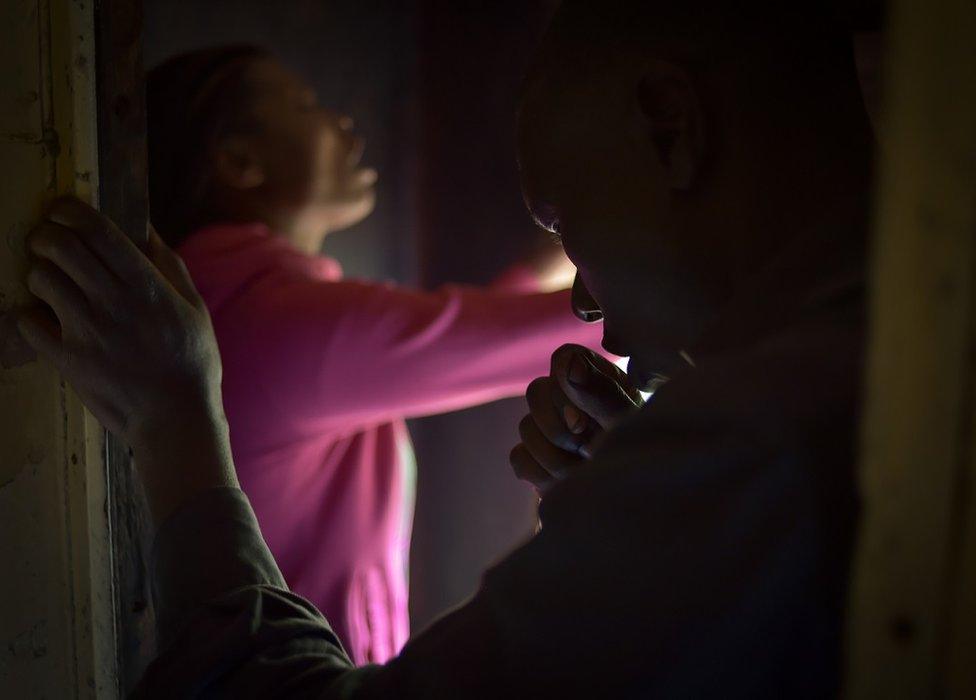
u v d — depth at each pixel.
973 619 0.39
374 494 1.28
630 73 0.60
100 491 0.78
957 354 0.39
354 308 1.14
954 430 0.39
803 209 0.59
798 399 0.50
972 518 0.39
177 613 0.66
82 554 0.77
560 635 0.52
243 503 0.72
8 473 0.74
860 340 0.52
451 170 2.01
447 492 2.11
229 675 0.60
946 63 0.38
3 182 0.71
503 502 1.99
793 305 0.56
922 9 0.39
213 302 1.17
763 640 0.50
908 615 0.41
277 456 1.17
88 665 0.78
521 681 0.52
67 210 0.70
